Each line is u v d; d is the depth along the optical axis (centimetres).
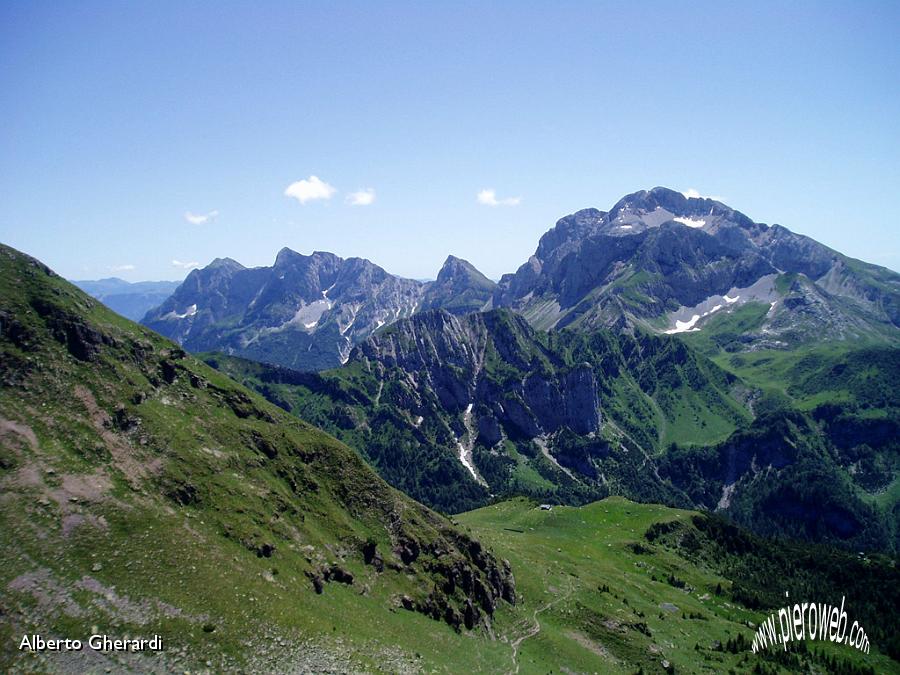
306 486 11819
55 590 6738
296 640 7856
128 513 8288
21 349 9444
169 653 6725
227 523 9381
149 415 10231
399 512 12800
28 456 8100
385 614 10138
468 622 11681
